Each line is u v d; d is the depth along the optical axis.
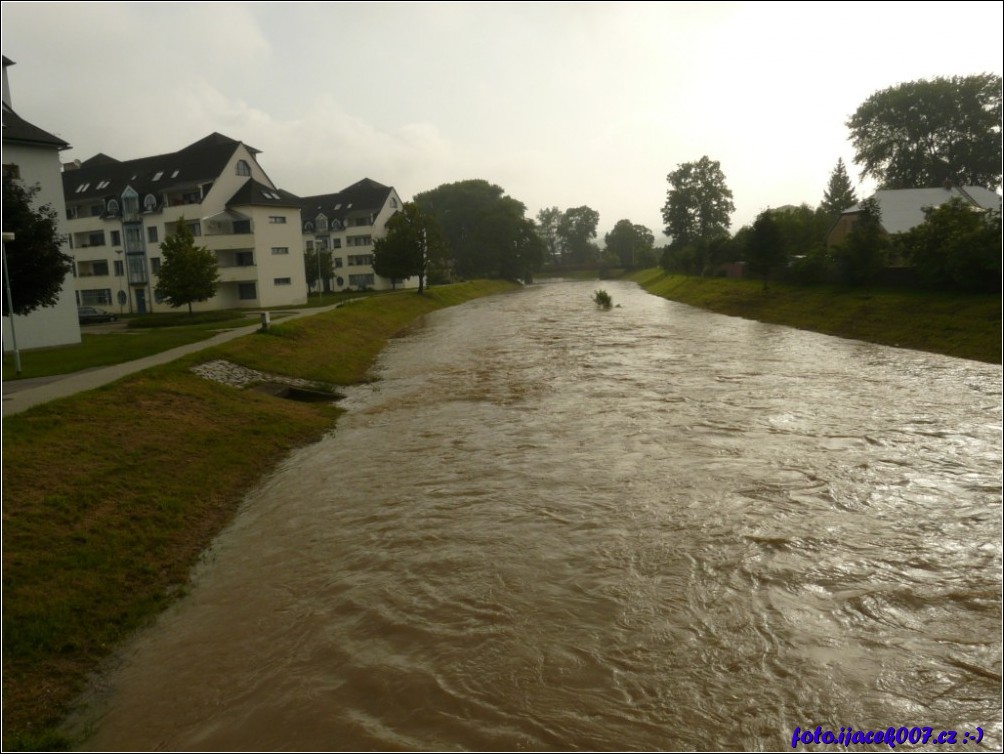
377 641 8.20
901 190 56.22
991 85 69.81
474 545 10.63
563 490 12.84
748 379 23.33
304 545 11.02
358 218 85.38
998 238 31.80
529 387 23.09
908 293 36.38
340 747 6.48
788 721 6.68
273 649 8.16
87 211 63.91
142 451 14.35
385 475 14.22
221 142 66.00
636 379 23.86
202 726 6.87
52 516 10.88
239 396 19.86
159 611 9.30
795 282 48.00
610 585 9.25
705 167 95.75
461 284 83.94
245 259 58.44
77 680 7.74
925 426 16.70
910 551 10.05
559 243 186.25
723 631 8.16
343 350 31.17
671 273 83.94
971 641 7.86
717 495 12.34
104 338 31.91
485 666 7.62
